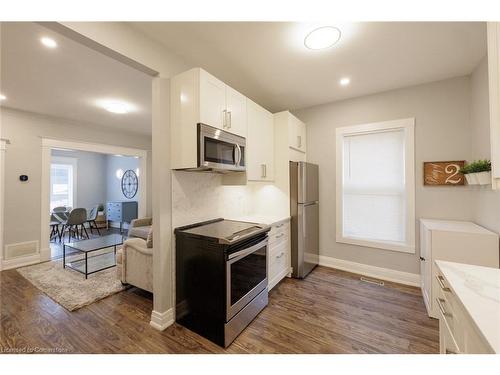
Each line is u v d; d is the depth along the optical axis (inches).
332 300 95.2
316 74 98.9
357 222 126.6
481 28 69.2
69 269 131.6
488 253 74.2
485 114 83.3
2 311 87.3
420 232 104.3
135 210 264.5
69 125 163.9
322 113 133.8
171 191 79.8
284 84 108.0
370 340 70.9
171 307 79.2
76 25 56.0
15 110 138.8
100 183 295.6
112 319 81.8
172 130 78.7
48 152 152.3
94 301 94.4
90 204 287.0
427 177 105.9
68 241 209.9
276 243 104.6
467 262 76.2
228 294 68.8
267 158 113.7
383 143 119.6
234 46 79.0
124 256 103.8
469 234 76.2
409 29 69.9
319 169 135.3
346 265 127.1
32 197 144.4
